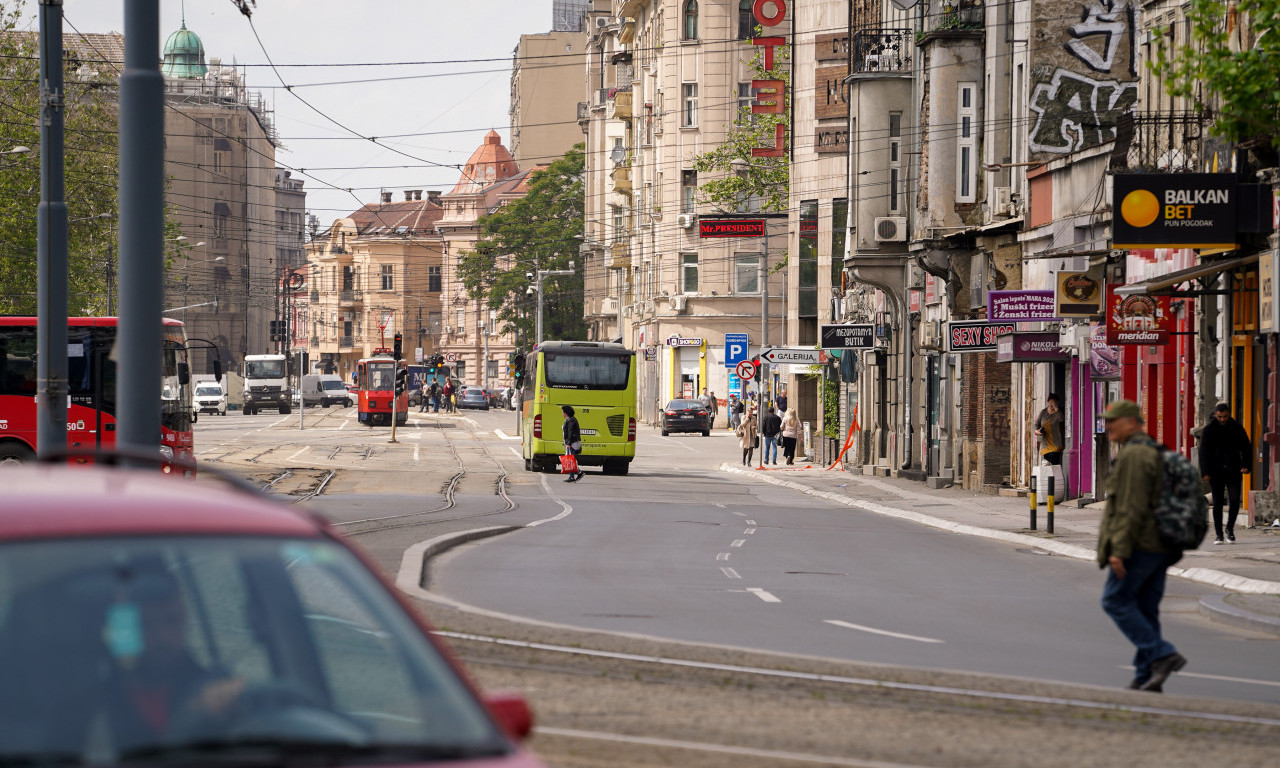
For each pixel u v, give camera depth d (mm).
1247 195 37156
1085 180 51688
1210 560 31594
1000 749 13258
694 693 15688
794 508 52812
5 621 5867
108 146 101438
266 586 6496
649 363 145750
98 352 51656
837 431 86625
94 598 6055
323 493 51500
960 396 64375
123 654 5906
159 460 7719
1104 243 49938
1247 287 41312
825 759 12633
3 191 93875
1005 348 51969
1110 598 16953
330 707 6148
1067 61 57406
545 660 17469
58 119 34625
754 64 117000
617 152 167625
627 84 158750
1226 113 26281
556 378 69000
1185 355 44844
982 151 63406
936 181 63844
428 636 6688
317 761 5613
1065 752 13195
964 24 63656
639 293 151500
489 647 18203
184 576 6355
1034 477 41719
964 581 29406
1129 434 17062
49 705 5641
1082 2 57281
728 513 48875
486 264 187250
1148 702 15773
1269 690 17500
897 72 72938
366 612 6609
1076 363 53031
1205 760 13039
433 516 41969
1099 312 48719
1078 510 48438
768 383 94188
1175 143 46594
